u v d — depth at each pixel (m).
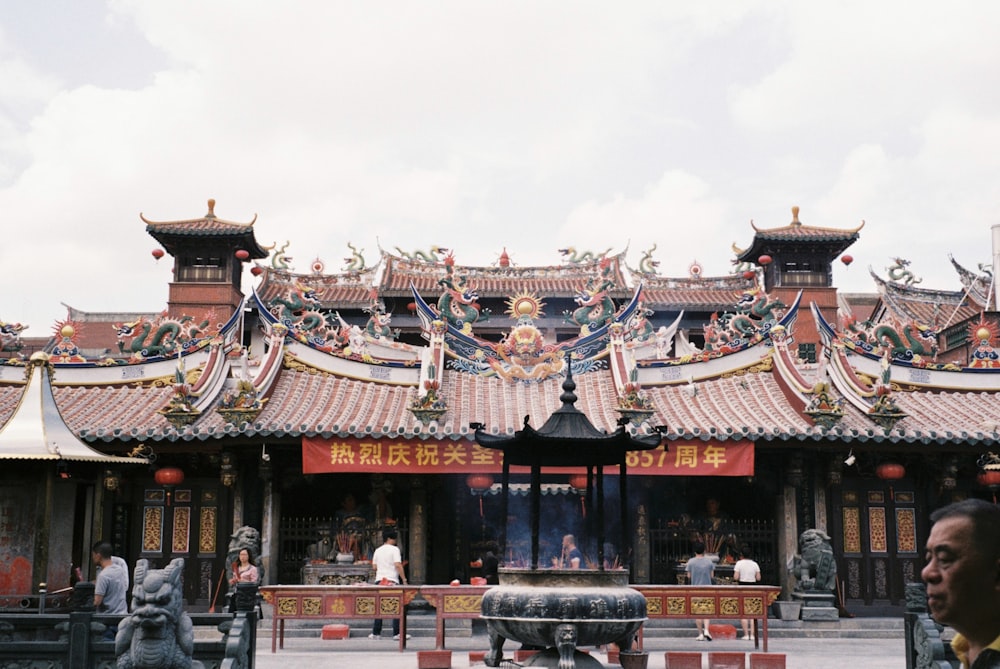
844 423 24.58
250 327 53.69
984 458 25.28
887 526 25.97
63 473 18.48
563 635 13.62
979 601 3.92
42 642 12.97
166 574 12.36
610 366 27.38
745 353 27.22
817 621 23.75
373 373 27.06
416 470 23.48
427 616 23.45
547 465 15.31
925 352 28.64
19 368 27.38
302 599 19.62
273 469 25.14
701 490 28.19
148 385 27.03
